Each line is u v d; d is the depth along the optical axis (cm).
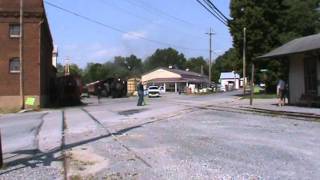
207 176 1080
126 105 4119
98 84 7862
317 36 3284
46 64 5128
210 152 1395
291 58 3281
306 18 6256
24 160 1366
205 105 3684
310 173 1093
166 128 2041
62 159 1359
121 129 2055
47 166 1266
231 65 6388
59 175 1145
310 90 3066
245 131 1859
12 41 4403
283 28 6238
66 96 4966
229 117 2511
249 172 1115
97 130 2044
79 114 3155
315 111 2542
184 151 1423
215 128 1992
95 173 1150
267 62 6116
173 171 1141
